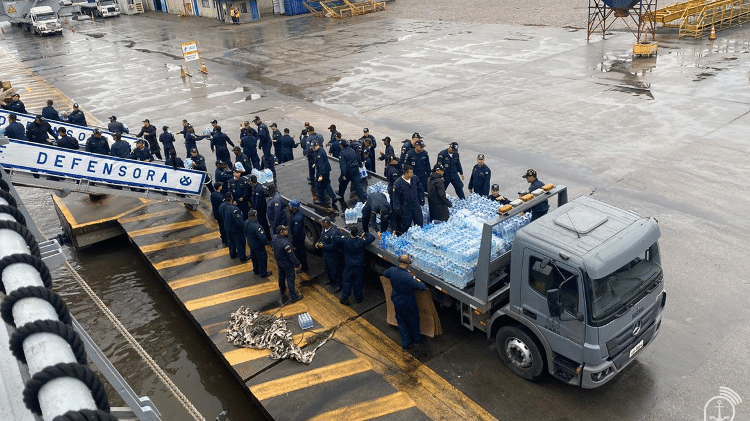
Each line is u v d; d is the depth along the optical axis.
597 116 17.98
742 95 18.39
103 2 59.06
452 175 12.02
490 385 7.51
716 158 14.11
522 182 13.81
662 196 12.48
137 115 22.83
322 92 24.09
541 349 7.18
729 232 10.82
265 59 32.19
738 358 7.66
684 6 29.19
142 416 2.92
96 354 2.83
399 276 7.87
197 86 27.09
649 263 6.94
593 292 6.30
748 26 28.70
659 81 20.91
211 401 8.36
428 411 7.12
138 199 14.66
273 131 15.56
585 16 35.56
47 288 2.06
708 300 8.92
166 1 58.59
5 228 2.34
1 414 2.30
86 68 33.91
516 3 44.09
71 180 12.36
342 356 8.28
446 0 49.44
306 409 7.26
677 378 7.42
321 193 10.99
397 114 20.17
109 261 12.92
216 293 10.26
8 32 54.91
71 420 1.42
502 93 21.52
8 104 18.84
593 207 7.41
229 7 47.03
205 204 14.29
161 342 9.87
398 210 9.14
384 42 34.00
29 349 1.71
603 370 6.61
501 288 7.72
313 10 48.22
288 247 9.27
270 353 8.40
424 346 8.41
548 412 6.98
